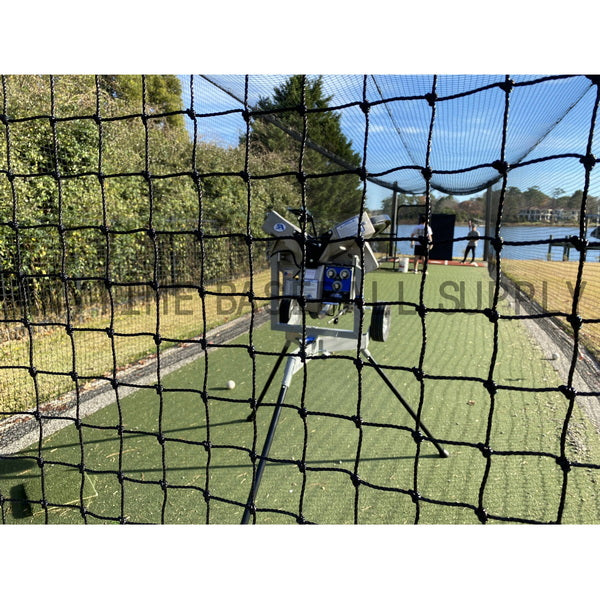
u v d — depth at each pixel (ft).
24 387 12.19
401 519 6.86
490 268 39.34
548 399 11.17
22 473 8.16
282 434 9.55
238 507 7.23
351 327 17.89
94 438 9.58
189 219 24.53
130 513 7.13
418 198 58.85
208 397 5.66
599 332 17.75
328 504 7.22
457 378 4.73
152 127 26.94
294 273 8.86
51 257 16.88
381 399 11.29
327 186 48.08
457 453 8.65
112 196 19.92
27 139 15.74
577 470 8.00
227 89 14.02
